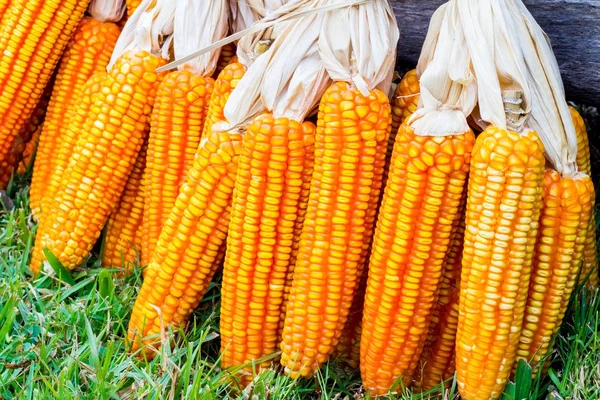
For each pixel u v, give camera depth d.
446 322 2.37
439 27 2.20
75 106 2.84
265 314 2.36
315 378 2.40
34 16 2.80
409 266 2.16
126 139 2.63
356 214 2.20
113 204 2.72
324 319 2.27
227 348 2.41
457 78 2.09
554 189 2.13
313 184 2.20
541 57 2.15
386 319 2.22
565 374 2.30
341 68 2.17
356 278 2.29
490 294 2.07
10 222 2.88
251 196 2.23
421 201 2.11
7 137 2.99
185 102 2.52
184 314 2.49
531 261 2.12
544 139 2.16
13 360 2.37
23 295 2.65
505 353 2.15
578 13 2.53
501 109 2.05
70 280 2.75
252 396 2.28
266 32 2.41
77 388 2.25
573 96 2.84
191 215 2.37
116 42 2.90
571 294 2.47
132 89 2.58
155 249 2.51
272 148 2.19
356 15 2.20
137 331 2.48
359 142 2.13
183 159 2.59
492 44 2.07
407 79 2.31
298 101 2.24
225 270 2.34
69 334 2.50
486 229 2.04
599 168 3.38
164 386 2.27
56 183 2.81
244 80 2.30
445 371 2.43
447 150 2.05
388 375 2.29
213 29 2.55
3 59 2.84
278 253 2.29
